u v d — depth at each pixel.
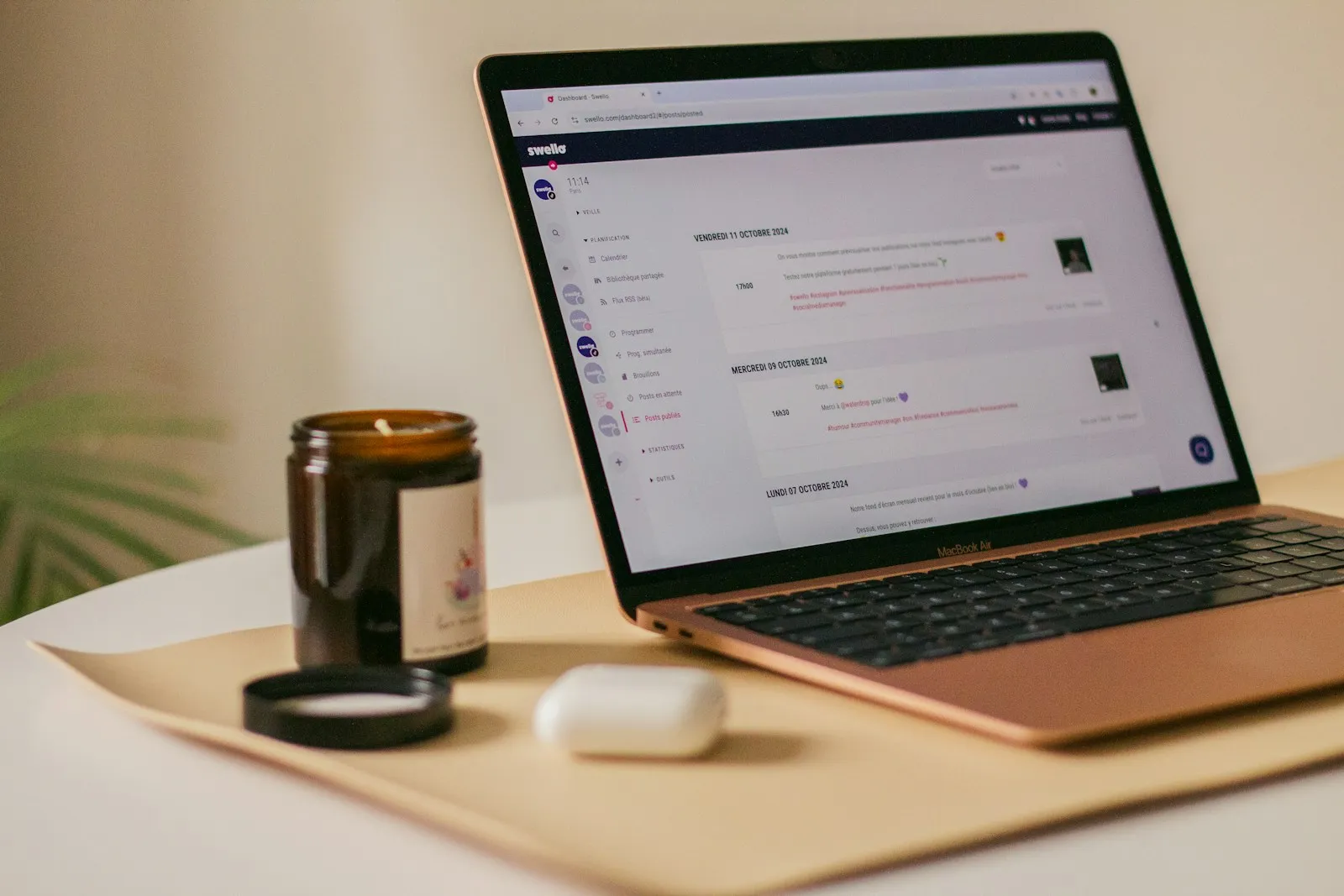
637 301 0.76
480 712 0.58
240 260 2.04
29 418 1.74
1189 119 1.94
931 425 0.83
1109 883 0.42
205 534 2.09
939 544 0.80
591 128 0.78
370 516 0.62
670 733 0.50
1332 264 1.99
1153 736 0.53
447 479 0.63
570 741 0.51
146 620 0.81
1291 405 2.00
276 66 2.00
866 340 0.82
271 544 1.06
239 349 2.07
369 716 0.53
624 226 0.77
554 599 0.80
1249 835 0.45
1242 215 1.96
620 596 0.71
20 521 2.00
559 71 0.78
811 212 0.83
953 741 0.53
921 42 0.90
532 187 0.76
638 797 0.47
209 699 0.61
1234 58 1.93
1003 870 0.43
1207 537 0.83
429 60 2.03
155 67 1.98
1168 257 0.94
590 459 0.72
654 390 0.75
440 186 2.06
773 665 0.61
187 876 0.44
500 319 2.11
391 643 0.63
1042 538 0.83
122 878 0.44
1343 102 1.94
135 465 1.88
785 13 2.02
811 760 0.51
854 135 0.86
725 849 0.42
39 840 0.47
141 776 0.54
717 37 2.02
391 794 0.48
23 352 2.02
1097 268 0.91
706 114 0.82
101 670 0.65
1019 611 0.67
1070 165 0.92
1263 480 1.11
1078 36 0.96
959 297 0.86
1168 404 0.91
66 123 1.97
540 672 0.65
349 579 0.62
